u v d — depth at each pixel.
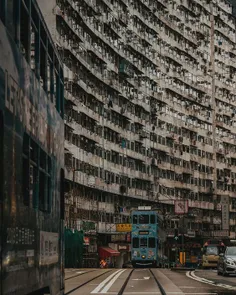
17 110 6.92
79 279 30.45
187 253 86.69
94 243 68.00
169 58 89.50
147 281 28.92
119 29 75.31
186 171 93.44
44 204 8.85
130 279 30.58
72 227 59.38
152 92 84.88
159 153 87.06
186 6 94.12
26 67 7.54
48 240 9.24
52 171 9.84
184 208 79.19
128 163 78.69
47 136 9.28
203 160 98.56
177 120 91.75
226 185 105.06
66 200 58.31
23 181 7.36
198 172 97.19
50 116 9.65
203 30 99.88
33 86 8.05
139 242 53.66
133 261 53.50
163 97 87.69
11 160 6.55
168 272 39.91
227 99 106.00
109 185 72.69
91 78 68.56
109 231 72.56
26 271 7.36
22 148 7.19
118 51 74.88
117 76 75.50
